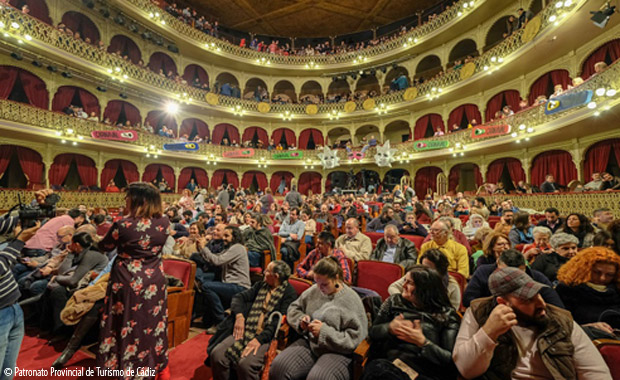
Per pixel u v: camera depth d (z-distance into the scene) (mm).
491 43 15992
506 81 13633
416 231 5496
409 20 18734
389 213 6359
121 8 13664
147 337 2195
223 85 18875
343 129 21344
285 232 6180
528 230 4535
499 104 14086
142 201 2246
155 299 2266
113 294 2133
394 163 18516
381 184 19062
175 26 15633
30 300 3547
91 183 14289
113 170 15180
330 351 2186
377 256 4242
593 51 9938
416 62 17484
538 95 12266
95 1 13070
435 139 15406
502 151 13742
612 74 7020
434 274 1987
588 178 10312
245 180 20297
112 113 14914
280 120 20344
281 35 20844
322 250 3617
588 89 7793
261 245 4859
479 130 12312
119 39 14992
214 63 18781
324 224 7238
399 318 1928
